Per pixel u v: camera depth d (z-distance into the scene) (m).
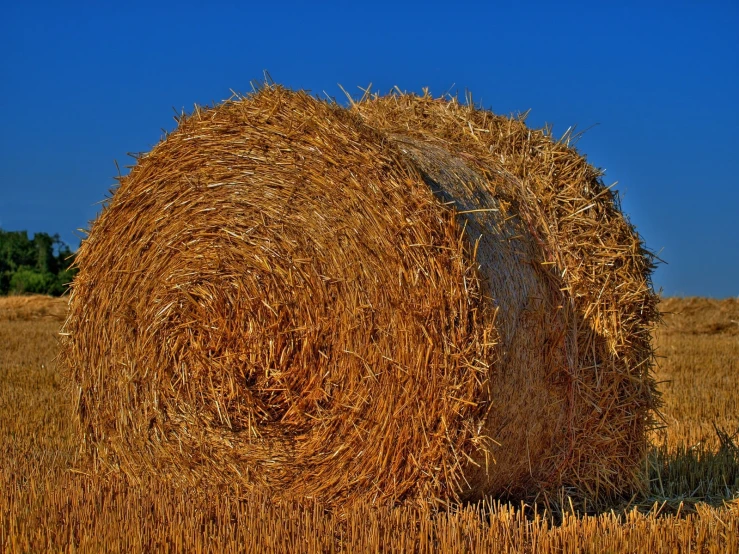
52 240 45.00
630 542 4.94
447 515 5.32
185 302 6.21
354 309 5.54
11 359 13.83
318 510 5.56
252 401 5.97
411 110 7.27
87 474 6.61
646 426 6.61
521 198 6.27
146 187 6.47
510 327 5.59
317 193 5.72
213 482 6.18
